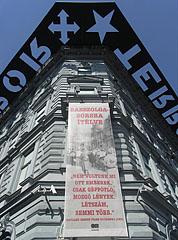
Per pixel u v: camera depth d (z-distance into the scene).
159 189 15.01
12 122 26.39
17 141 19.83
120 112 17.05
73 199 9.45
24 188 12.42
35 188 11.00
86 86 19.23
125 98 22.23
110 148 11.90
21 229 10.02
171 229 11.66
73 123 13.12
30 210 10.41
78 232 8.45
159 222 11.23
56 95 19.16
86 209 9.14
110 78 22.34
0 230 11.02
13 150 18.48
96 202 9.42
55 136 14.22
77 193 9.69
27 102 26.39
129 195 10.85
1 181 16.44
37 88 26.30
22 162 16.23
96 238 8.97
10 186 14.43
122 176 11.97
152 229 9.98
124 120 16.66
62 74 21.64
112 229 8.59
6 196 13.48
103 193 9.78
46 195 10.48
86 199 9.49
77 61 24.45
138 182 11.28
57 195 10.57
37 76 26.91
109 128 12.92
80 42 26.36
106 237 8.88
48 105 19.12
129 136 16.25
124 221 8.87
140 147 16.77
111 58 25.77
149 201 11.54
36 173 12.88
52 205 10.13
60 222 9.57
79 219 8.82
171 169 20.20
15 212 11.46
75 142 12.15
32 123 19.50
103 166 10.96
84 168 10.80
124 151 13.67
